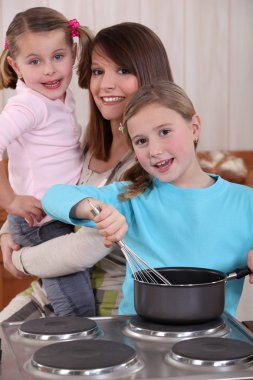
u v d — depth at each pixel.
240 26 3.21
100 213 1.22
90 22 3.07
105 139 1.78
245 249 1.38
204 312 1.07
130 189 1.43
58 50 1.79
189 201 1.39
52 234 1.76
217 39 3.20
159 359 0.94
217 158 3.01
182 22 3.16
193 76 3.21
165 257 1.39
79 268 1.55
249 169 3.15
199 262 1.37
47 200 1.36
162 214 1.41
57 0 3.04
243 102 3.27
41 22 1.77
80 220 1.32
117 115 1.69
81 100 3.05
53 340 1.03
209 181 1.44
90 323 1.09
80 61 1.83
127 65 1.65
